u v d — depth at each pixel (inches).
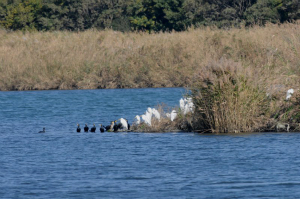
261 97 2659.9
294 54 3112.7
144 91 5172.2
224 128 2632.9
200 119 2716.5
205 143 2363.4
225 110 2620.6
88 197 1594.5
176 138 2541.8
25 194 1635.1
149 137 2628.0
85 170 1927.9
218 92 2613.2
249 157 2047.2
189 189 1649.9
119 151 2273.6
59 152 2298.2
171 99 4424.2
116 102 4362.7
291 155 2057.1
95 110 3939.5
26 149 2389.3
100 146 2416.3
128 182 1748.3
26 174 1884.8
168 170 1889.8
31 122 3420.3
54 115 3750.0
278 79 2768.2
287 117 2667.3
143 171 1887.3
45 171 1926.7
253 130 2640.3
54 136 2783.0
